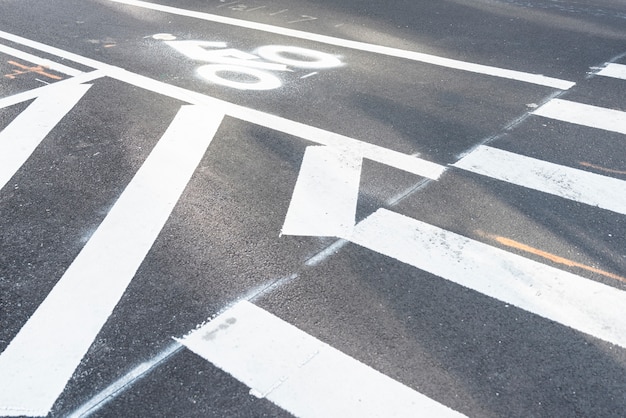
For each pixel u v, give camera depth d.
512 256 4.68
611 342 3.88
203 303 4.22
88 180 5.72
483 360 3.76
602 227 5.05
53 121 6.86
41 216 5.20
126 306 4.19
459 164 5.99
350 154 6.16
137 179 5.73
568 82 7.88
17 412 3.41
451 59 8.67
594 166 5.97
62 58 8.76
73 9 11.12
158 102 7.34
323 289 4.35
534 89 7.68
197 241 4.85
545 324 4.04
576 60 8.60
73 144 6.37
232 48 9.21
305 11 11.08
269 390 3.54
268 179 5.72
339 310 4.16
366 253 4.71
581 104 7.26
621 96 7.46
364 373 3.65
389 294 4.30
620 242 4.87
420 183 5.67
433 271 4.52
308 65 8.52
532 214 5.22
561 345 3.87
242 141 6.42
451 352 3.82
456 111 7.11
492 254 4.71
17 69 8.37
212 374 3.65
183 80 7.99
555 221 5.13
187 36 9.73
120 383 3.60
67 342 3.89
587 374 3.66
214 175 5.79
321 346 3.85
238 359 3.75
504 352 3.82
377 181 5.70
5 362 3.73
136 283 4.40
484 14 10.73
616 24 10.12
